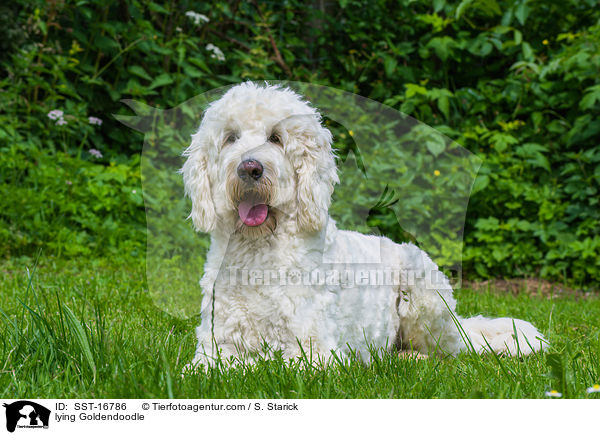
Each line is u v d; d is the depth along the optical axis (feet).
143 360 9.53
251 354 10.52
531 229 24.82
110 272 20.88
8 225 22.93
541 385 9.15
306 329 10.27
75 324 9.39
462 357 11.89
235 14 29.01
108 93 27.73
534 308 17.94
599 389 8.32
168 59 27.30
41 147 25.20
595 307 18.61
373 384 9.34
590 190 24.63
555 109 27.45
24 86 25.02
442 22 27.81
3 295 16.11
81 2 25.44
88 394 8.47
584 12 28.40
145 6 28.09
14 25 26.17
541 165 25.16
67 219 24.04
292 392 8.57
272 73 28.48
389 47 29.89
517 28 29.04
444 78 28.86
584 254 23.43
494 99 27.12
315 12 30.09
